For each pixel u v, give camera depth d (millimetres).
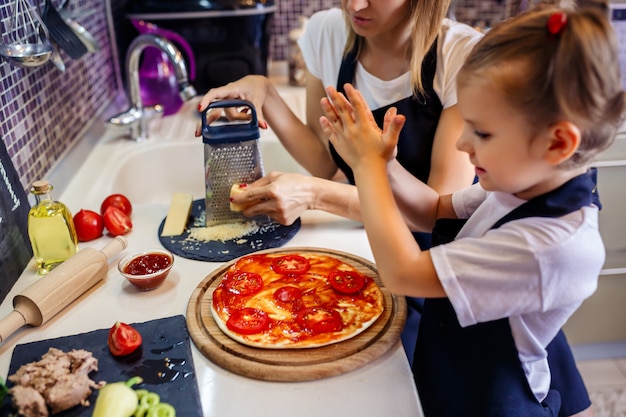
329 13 1443
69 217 1094
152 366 839
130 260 1067
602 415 1874
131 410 740
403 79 1291
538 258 745
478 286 769
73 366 821
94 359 827
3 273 1021
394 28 1258
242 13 1954
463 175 1238
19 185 1146
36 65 1159
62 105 1528
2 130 1165
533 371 921
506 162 750
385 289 1006
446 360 956
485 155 761
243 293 972
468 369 916
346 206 1232
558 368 1030
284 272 1033
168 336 902
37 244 1067
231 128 1242
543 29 696
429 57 1243
